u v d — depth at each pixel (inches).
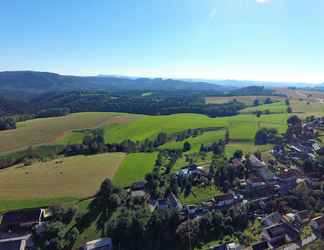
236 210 3053.6
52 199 3304.6
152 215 2930.6
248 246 2674.7
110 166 4377.5
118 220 2849.4
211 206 3250.5
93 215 3085.6
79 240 2760.8
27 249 2628.0
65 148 5511.8
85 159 4800.7
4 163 4670.3
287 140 5472.4
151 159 4714.6
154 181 3656.5
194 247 2699.3
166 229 2861.7
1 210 3088.1
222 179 3826.3
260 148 5167.3
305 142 5226.4
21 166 4534.9
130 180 3846.0
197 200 3383.4
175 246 2738.7
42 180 3831.2
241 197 3440.0
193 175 3858.3
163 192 3499.0
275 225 2854.3
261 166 4131.4
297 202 3282.5
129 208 3218.5
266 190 3641.7
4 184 3725.4
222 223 2896.2
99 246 2632.9
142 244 2755.9
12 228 2874.0
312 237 2736.2
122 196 3334.2
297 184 3690.9
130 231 2790.4
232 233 2864.2
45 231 2741.1
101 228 2910.9
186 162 4544.8
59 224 2785.4
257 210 3208.7
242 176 3969.0
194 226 2824.8
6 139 5659.5
